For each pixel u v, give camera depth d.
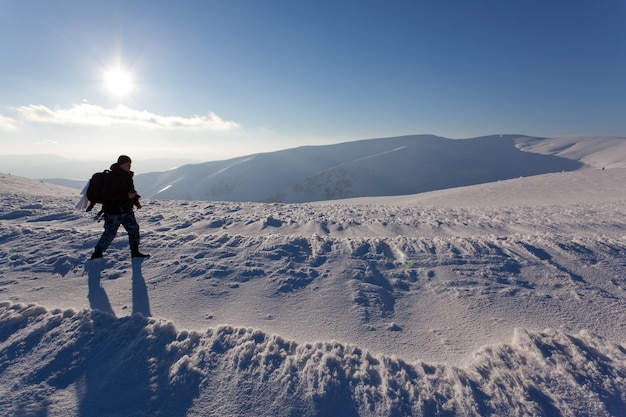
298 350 2.70
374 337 3.06
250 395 2.24
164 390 2.26
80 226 7.16
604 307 3.66
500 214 11.31
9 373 2.39
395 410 2.14
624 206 12.38
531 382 2.36
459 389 2.30
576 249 5.57
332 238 6.24
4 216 7.92
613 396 2.24
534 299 3.85
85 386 2.30
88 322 2.96
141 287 3.89
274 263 4.83
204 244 5.53
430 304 3.78
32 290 3.73
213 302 3.61
